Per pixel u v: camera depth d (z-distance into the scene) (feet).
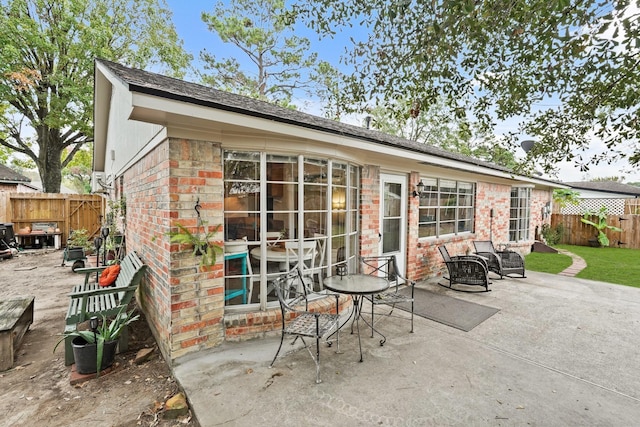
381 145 14.29
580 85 8.79
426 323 13.66
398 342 11.74
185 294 10.25
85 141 51.29
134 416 8.13
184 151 10.12
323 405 8.05
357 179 16.22
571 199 45.73
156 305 12.00
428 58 8.83
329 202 13.69
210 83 45.73
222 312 11.10
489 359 10.49
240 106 10.48
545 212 40.83
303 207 12.71
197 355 10.53
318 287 13.66
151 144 12.19
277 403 8.11
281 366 9.93
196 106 8.66
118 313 11.78
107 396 8.96
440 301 16.75
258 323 11.57
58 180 48.21
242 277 11.87
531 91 9.43
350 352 10.93
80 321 11.18
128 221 19.02
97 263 23.56
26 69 38.01
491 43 8.88
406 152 15.62
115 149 24.63
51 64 42.80
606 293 18.34
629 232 39.88
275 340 11.69
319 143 12.81
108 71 11.30
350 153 14.66
